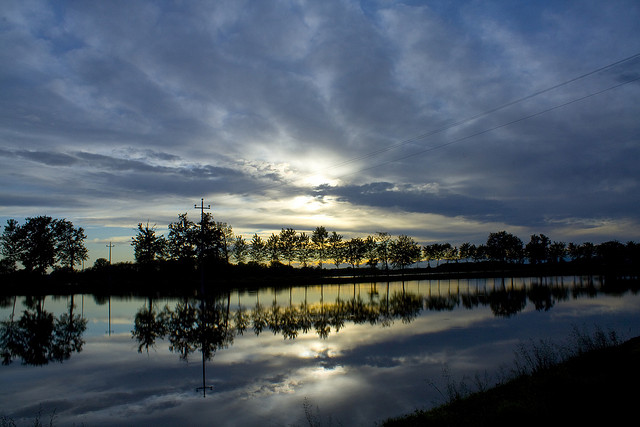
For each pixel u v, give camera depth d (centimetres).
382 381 1503
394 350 2009
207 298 5059
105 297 5556
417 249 10844
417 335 2392
